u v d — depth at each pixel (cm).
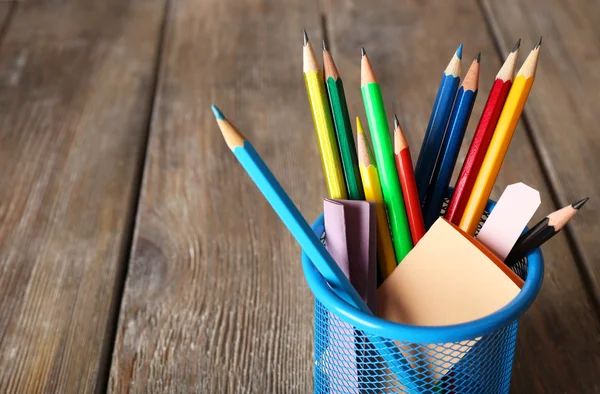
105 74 103
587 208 76
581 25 107
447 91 48
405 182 48
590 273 68
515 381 60
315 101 47
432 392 46
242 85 100
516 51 47
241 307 68
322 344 51
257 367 63
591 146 85
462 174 49
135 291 70
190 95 98
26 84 102
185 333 66
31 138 92
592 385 59
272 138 90
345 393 49
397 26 109
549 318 65
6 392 62
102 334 66
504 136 47
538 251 47
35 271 73
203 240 76
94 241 77
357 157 49
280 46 107
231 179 84
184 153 88
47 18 117
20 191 84
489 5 112
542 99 92
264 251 74
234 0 119
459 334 41
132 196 82
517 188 46
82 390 61
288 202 40
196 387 61
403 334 41
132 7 119
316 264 42
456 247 45
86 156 88
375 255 46
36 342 66
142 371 63
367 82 47
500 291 44
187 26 113
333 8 115
